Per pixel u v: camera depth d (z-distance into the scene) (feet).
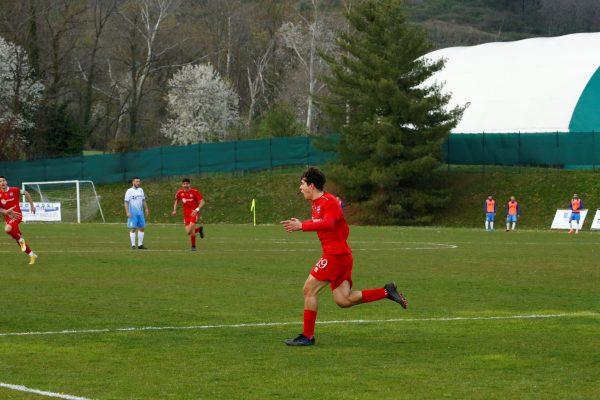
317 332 82.64
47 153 571.28
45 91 577.02
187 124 626.64
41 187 468.75
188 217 194.29
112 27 630.74
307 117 612.29
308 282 75.92
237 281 130.00
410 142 392.27
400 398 56.18
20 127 540.93
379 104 392.06
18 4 558.56
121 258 173.17
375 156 386.52
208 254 184.65
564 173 391.24
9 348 73.87
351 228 341.62
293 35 631.15
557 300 108.06
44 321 89.20
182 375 63.16
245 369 65.36
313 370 65.00
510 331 83.35
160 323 88.12
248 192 430.61
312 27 603.26
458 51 515.09
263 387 59.26
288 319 91.15
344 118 407.44
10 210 154.61
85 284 125.39
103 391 58.03
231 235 270.46
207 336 80.28
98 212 429.38
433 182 400.26
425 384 60.29
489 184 396.98
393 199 388.37
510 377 62.59
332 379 61.82
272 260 168.66
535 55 469.57
